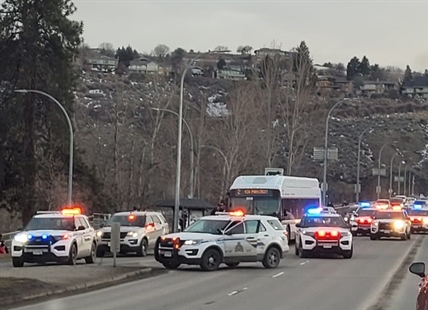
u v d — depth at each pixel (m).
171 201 49.53
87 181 59.84
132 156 68.31
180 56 162.50
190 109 97.06
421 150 137.88
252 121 73.81
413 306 17.91
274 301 18.88
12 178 56.12
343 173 116.31
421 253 38.03
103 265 28.61
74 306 17.64
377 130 135.25
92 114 98.56
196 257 27.23
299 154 80.56
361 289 21.83
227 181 67.62
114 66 170.25
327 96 94.06
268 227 29.27
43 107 56.72
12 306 17.61
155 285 22.70
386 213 51.56
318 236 34.03
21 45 56.19
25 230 29.34
